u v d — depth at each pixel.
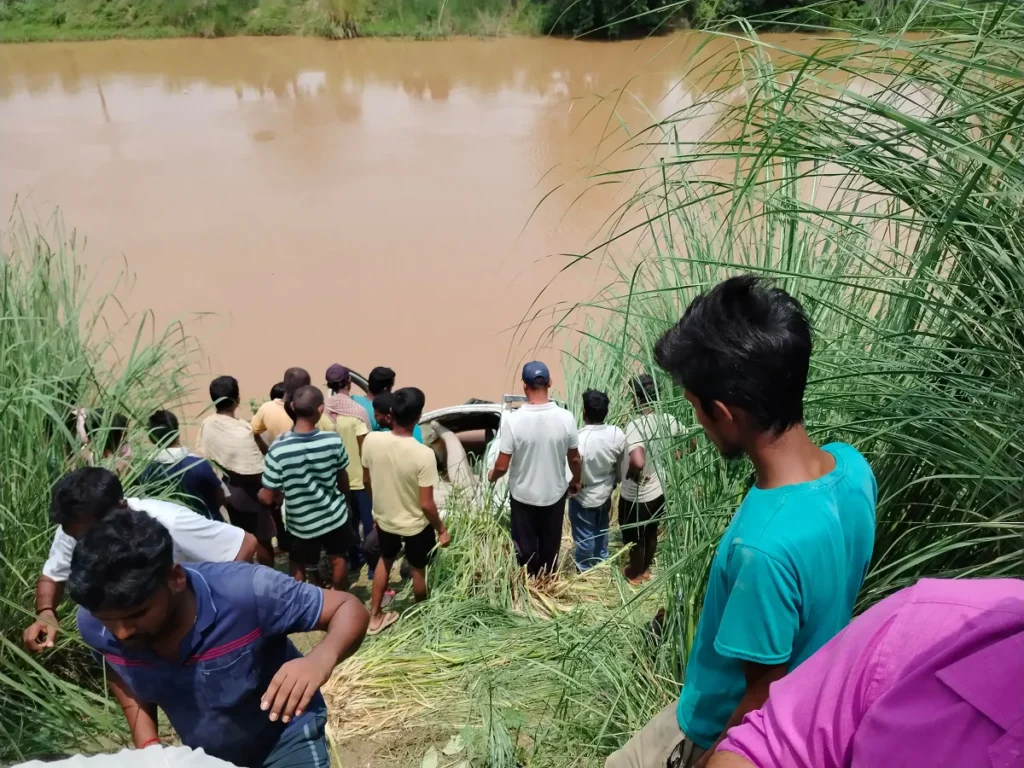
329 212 16.69
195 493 4.18
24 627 3.16
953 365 1.99
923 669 0.88
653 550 4.16
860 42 1.85
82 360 3.96
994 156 1.58
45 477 3.33
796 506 1.34
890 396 2.06
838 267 2.40
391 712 3.26
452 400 9.76
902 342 2.10
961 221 1.88
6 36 34.47
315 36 34.56
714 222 2.58
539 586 4.30
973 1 1.85
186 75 30.02
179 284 13.11
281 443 4.30
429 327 11.63
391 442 4.05
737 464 2.44
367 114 24.73
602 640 3.04
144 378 4.39
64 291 4.12
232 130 23.28
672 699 2.63
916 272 1.92
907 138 1.85
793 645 1.40
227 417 5.25
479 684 3.30
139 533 1.69
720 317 1.34
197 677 1.94
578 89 25.19
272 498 4.43
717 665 1.56
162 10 35.41
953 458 1.98
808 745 1.00
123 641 1.80
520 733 3.00
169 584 1.76
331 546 4.56
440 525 4.21
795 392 1.34
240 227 15.81
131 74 30.16
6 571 3.13
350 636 1.98
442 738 3.06
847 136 2.01
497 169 19.17
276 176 19.11
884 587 2.05
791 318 1.33
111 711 3.08
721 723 1.62
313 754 2.17
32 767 1.28
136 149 21.33
